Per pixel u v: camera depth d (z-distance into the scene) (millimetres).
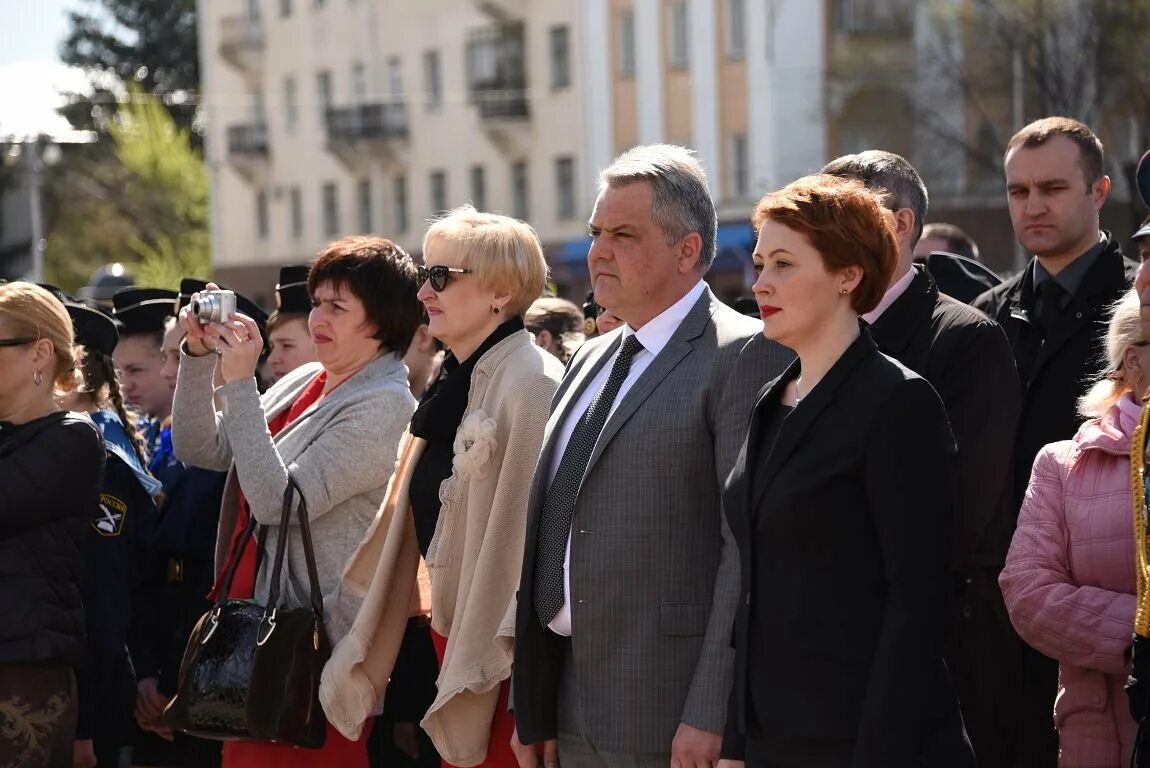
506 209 64312
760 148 52781
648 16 56719
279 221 77438
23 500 7844
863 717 5305
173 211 80000
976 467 6746
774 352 6293
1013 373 6898
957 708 5527
